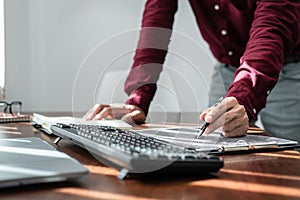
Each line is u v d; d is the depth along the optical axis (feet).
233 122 2.70
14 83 7.91
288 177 1.74
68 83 8.14
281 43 3.22
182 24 8.04
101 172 1.78
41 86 8.05
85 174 1.57
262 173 1.82
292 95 4.60
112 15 8.23
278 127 4.77
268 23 3.31
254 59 3.11
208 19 4.82
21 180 1.47
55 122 2.89
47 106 8.10
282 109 4.70
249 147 2.36
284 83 4.64
